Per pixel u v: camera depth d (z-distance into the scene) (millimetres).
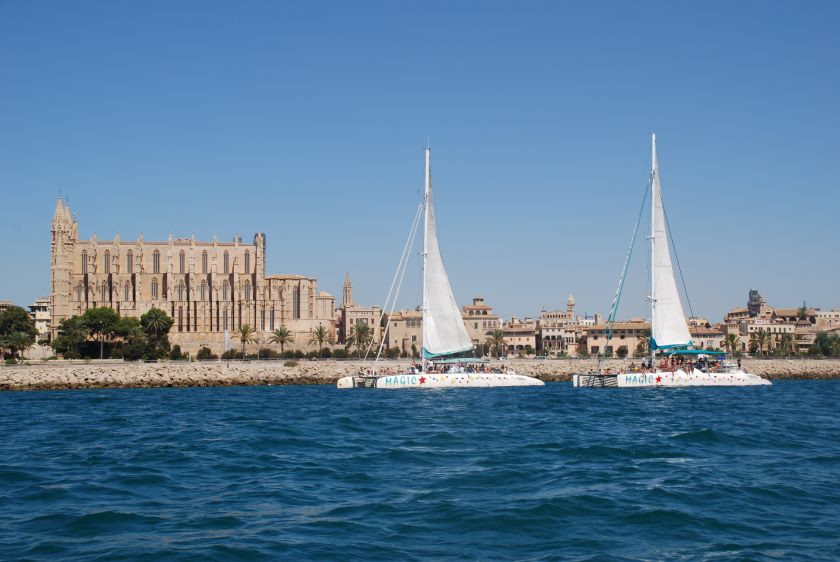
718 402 79500
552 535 26359
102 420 67562
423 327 101500
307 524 27812
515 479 35375
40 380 136000
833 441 48188
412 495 32188
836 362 157375
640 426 56500
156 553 24578
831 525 27453
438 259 100875
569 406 74438
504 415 65438
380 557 24109
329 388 122062
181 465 40406
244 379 145375
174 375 144125
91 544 25672
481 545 25266
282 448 45969
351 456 42312
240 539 25969
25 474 38250
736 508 29734
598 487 33312
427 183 100000
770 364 156625
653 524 27500
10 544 25734
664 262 102438
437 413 67500
